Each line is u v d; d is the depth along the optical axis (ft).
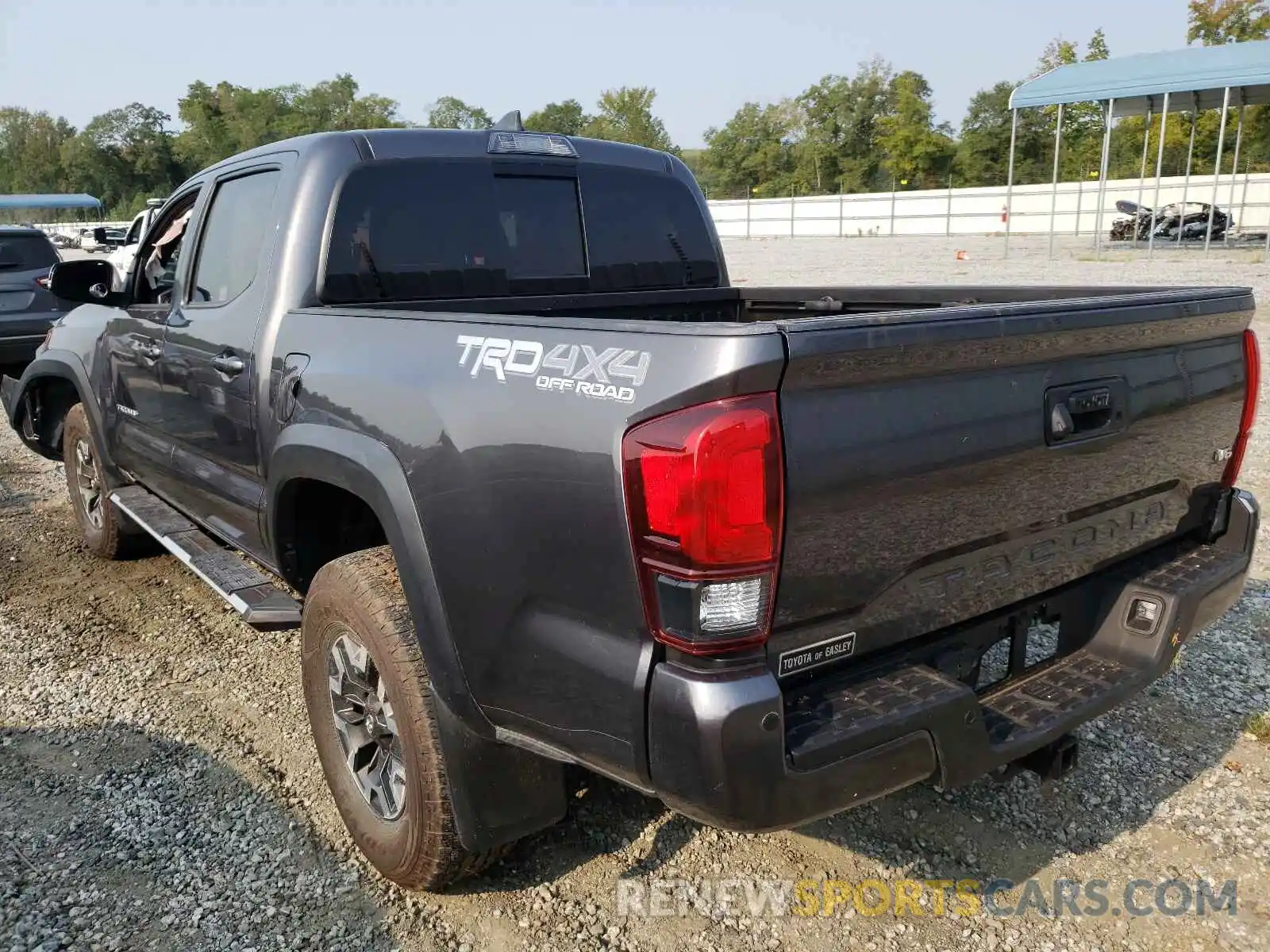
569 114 289.94
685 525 6.10
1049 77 73.92
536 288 12.41
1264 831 9.83
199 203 12.86
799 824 6.46
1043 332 7.36
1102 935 8.52
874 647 7.22
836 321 6.29
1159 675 8.81
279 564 10.88
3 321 31.42
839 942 8.50
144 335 13.82
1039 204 124.16
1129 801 10.36
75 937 8.66
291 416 9.90
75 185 335.06
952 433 7.09
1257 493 19.26
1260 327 37.17
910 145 211.20
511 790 8.30
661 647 6.50
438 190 11.50
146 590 17.06
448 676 7.90
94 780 11.17
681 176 14.21
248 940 8.63
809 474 6.33
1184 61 68.80
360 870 9.57
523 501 7.10
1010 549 7.98
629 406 6.40
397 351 8.62
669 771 6.44
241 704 12.93
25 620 15.85
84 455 17.95
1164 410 8.87
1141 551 9.61
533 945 8.54
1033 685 8.56
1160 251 79.05
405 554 8.08
